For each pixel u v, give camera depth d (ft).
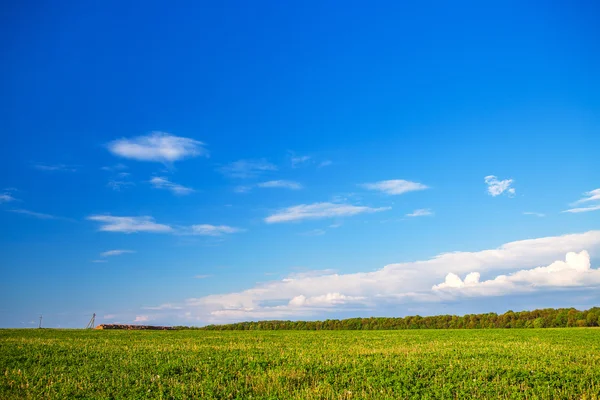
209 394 77.15
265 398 75.00
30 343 157.99
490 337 228.63
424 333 281.13
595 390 82.17
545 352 139.13
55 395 75.41
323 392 79.00
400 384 83.76
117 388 81.00
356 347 158.20
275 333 285.43
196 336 234.38
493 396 77.41
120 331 286.05
